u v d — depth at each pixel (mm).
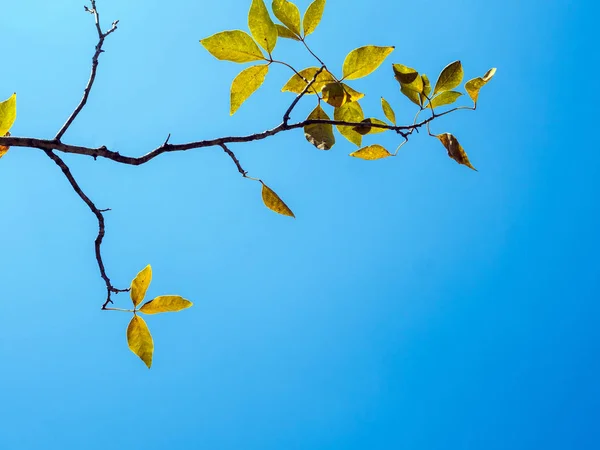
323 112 1102
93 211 1023
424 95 1103
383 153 1147
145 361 1060
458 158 1094
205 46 1050
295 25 1078
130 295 1053
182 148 998
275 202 1080
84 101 989
